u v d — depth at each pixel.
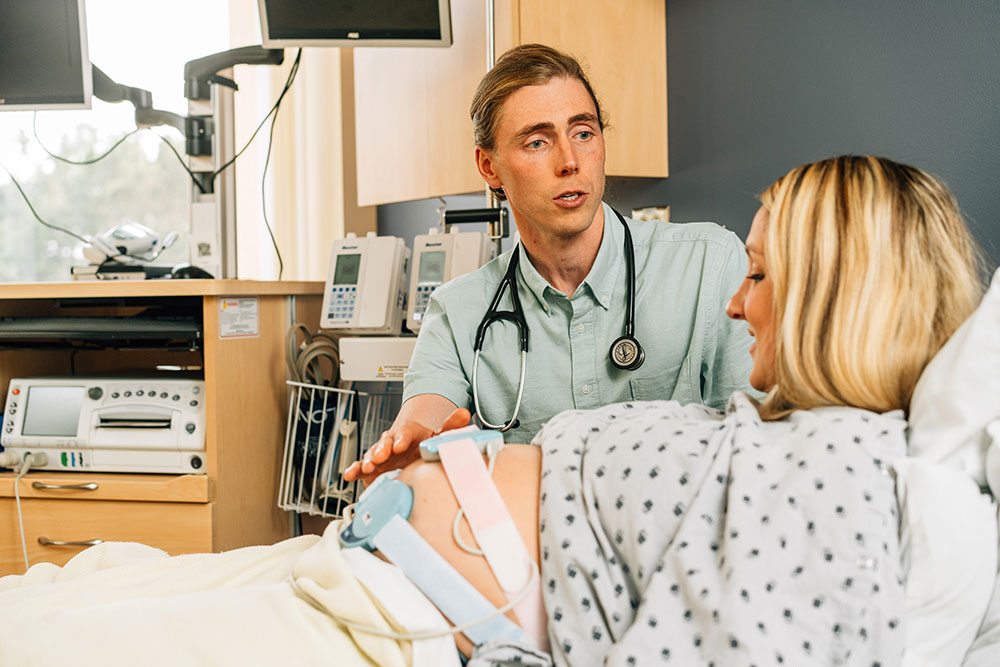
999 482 0.69
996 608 0.67
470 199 2.76
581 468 0.77
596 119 1.39
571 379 1.52
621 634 0.70
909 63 1.70
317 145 2.84
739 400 0.83
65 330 2.01
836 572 0.65
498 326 1.53
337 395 2.15
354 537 0.81
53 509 2.03
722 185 2.09
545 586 0.73
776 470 0.70
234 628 0.73
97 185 3.10
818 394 0.77
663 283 1.50
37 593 0.86
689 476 0.72
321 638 0.72
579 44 2.09
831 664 0.63
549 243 1.44
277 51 2.39
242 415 2.07
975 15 1.59
